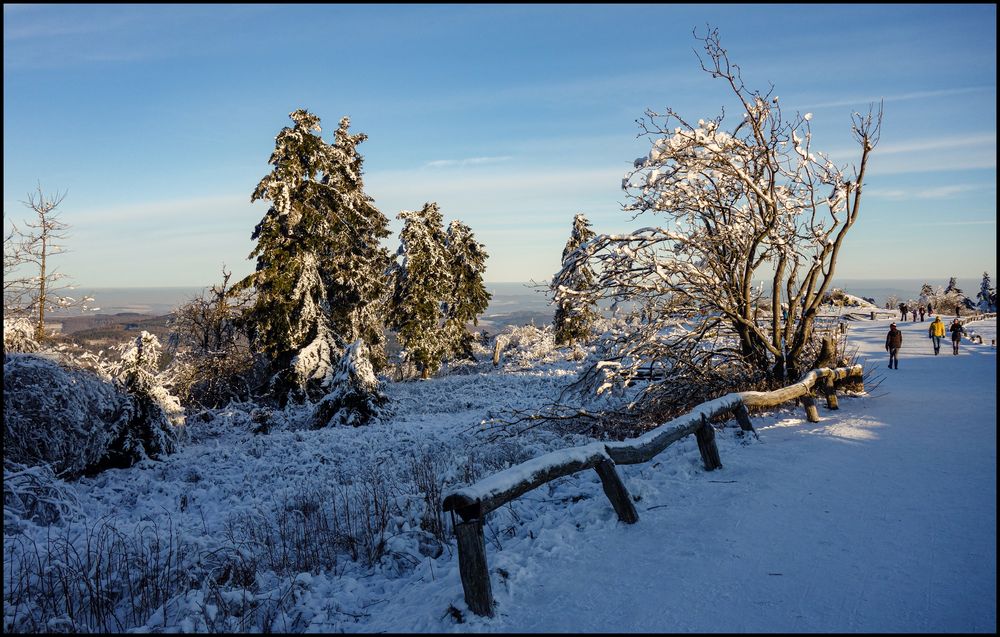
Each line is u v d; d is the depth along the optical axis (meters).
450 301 38.84
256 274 24.88
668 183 12.99
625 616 3.91
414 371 37.78
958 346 28.58
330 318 28.34
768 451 8.01
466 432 15.19
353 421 19.20
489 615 4.04
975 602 3.87
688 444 8.53
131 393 14.48
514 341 49.47
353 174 28.59
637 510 5.93
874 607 3.86
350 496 9.20
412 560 6.06
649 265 13.10
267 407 24.84
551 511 6.35
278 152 24.80
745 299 13.13
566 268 13.75
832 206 12.47
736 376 13.03
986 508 5.58
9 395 10.39
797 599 4.01
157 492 11.16
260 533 7.71
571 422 13.27
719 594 4.12
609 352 14.27
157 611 5.16
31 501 8.70
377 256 33.25
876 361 23.28
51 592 5.63
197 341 30.84
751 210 13.07
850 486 6.39
